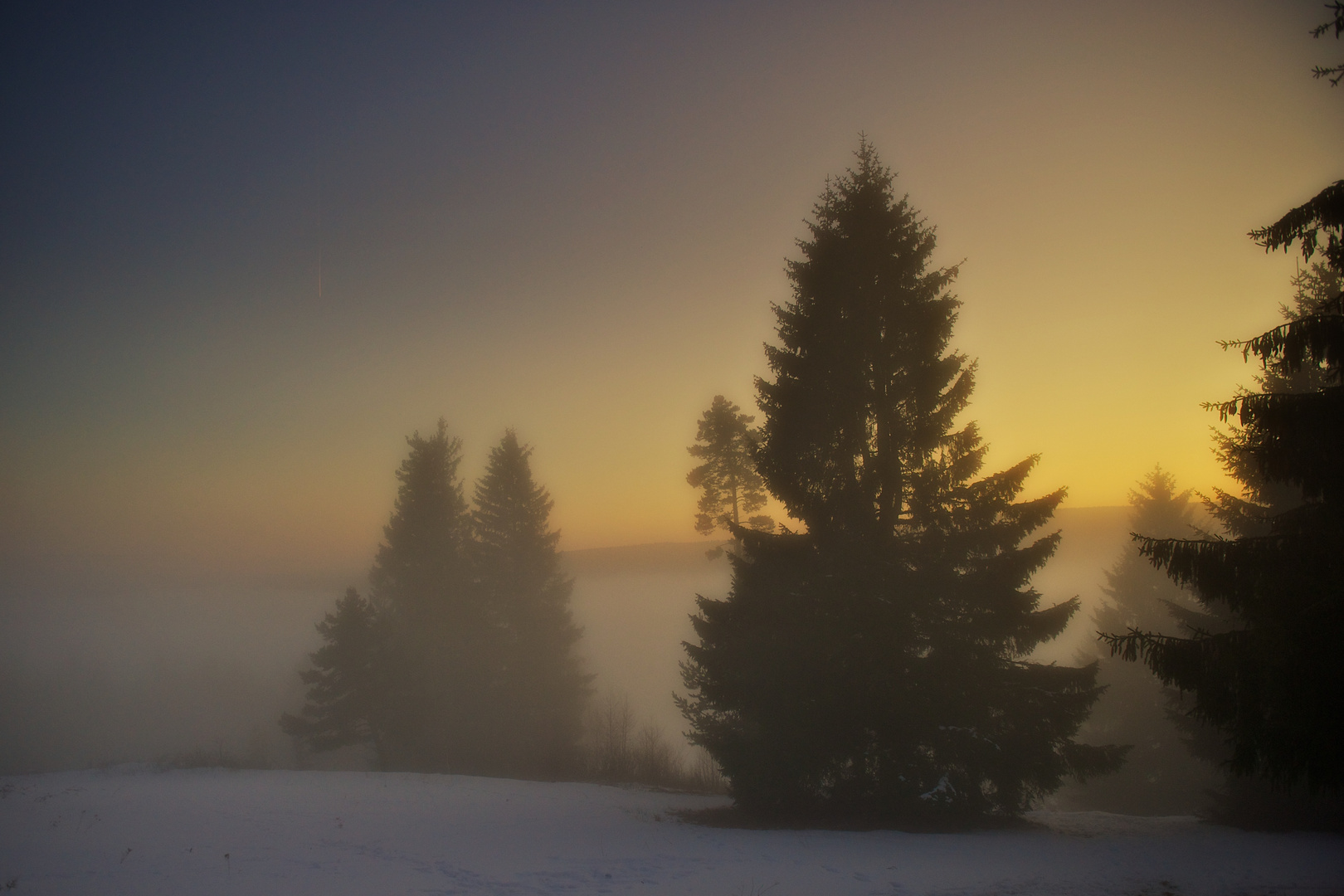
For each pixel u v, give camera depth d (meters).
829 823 14.74
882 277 16.44
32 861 10.04
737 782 15.75
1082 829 14.46
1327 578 8.15
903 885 9.35
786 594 15.66
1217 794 16.61
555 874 9.95
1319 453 8.34
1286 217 8.51
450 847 11.90
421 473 37.25
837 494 16.03
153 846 11.28
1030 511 15.03
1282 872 9.85
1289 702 8.24
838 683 14.73
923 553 15.23
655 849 11.88
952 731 14.34
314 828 13.39
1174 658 9.12
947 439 15.63
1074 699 14.31
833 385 16.08
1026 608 14.84
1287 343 8.38
